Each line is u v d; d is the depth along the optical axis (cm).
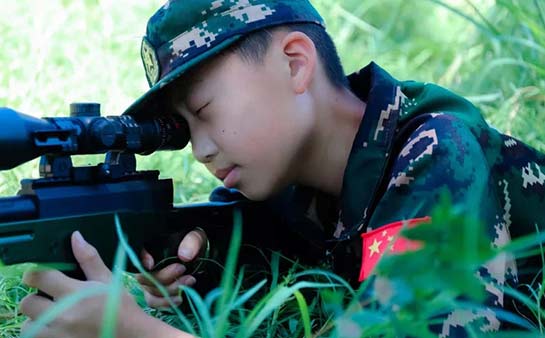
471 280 117
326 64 239
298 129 231
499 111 357
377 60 486
